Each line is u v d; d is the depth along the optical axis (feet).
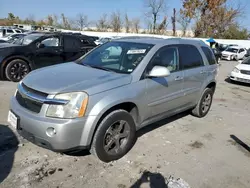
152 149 12.60
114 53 13.29
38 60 25.86
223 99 25.05
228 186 10.14
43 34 27.68
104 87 10.21
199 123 16.97
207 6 146.82
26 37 27.63
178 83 14.11
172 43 14.16
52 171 10.14
